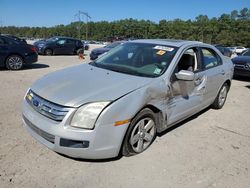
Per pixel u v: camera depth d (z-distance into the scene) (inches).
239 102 272.4
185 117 182.9
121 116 126.1
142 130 144.4
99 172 128.4
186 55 176.9
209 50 209.0
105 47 578.6
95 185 119.3
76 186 117.8
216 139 175.2
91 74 152.6
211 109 239.6
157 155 147.5
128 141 136.6
